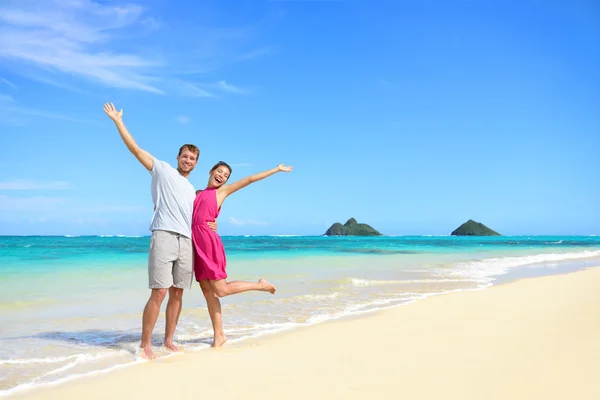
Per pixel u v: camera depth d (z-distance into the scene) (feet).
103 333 16.08
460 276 36.19
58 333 16.01
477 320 17.34
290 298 23.95
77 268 39.60
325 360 12.01
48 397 9.46
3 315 19.12
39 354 13.16
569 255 70.85
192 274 13.94
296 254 66.23
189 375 10.88
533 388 9.58
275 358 12.32
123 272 36.45
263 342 14.43
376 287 28.81
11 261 47.50
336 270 39.91
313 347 13.48
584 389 9.50
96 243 109.81
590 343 13.41
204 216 14.03
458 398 9.06
